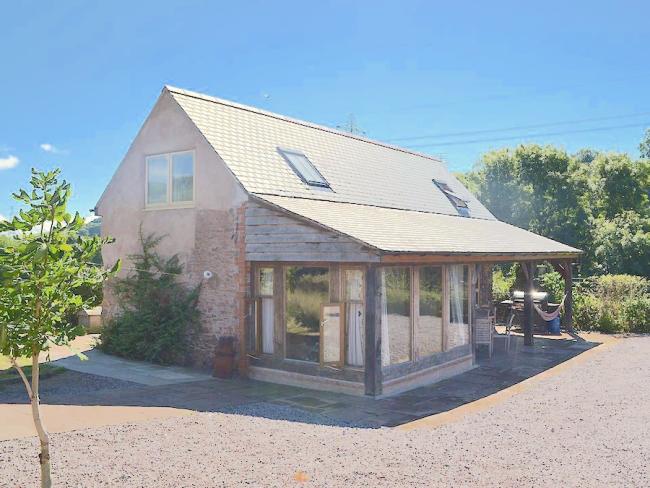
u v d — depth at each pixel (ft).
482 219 74.43
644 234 111.14
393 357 41.06
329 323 40.52
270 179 47.91
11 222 17.10
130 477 22.39
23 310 17.22
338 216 44.19
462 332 49.98
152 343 50.16
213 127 50.19
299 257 41.34
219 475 22.74
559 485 21.86
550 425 31.22
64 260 17.51
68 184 17.99
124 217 54.03
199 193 48.49
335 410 35.37
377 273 38.96
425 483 22.08
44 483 18.04
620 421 31.78
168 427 29.91
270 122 58.49
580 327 75.66
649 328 72.84
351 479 22.43
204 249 48.16
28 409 33.30
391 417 33.78
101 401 35.96
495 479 22.53
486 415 34.04
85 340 61.93
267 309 45.24
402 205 59.62
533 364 52.19
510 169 136.87
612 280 79.41
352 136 71.36
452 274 48.62
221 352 44.91
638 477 22.72
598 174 144.66
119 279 53.72
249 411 34.35
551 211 127.75
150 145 52.11
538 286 82.07
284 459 24.82
